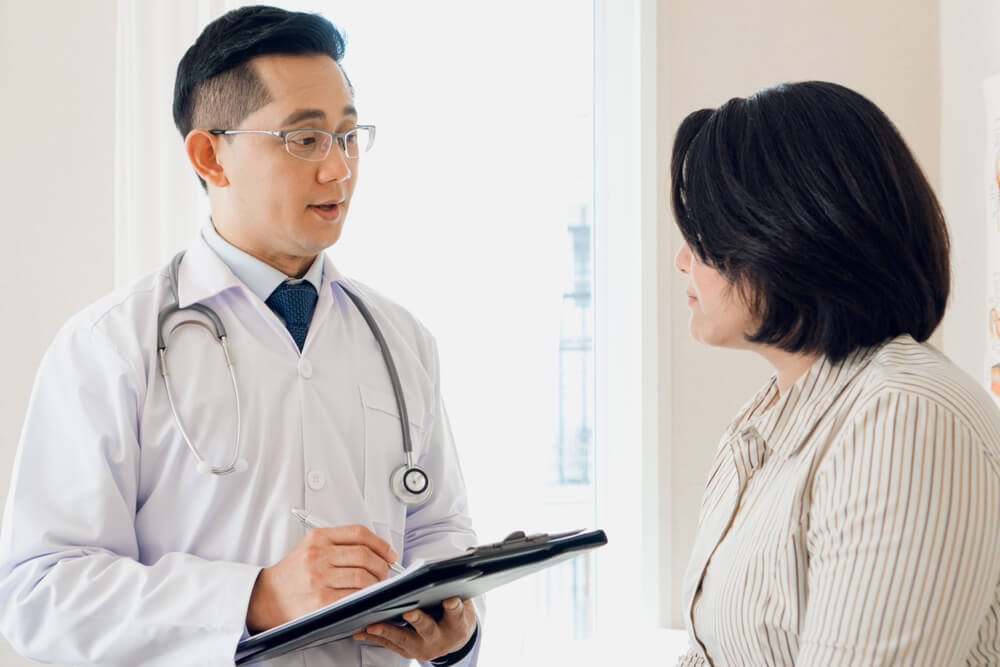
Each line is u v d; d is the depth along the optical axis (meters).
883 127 0.92
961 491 0.80
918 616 0.79
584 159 2.30
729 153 0.96
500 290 2.17
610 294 2.28
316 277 1.40
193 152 1.32
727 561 0.99
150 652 1.13
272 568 1.15
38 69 2.04
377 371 1.41
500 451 2.15
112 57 2.07
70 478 1.20
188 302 1.30
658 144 2.12
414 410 1.42
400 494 1.34
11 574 1.18
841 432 0.88
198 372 1.26
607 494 2.29
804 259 0.91
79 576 1.15
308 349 1.33
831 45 2.15
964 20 2.04
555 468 2.32
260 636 1.04
